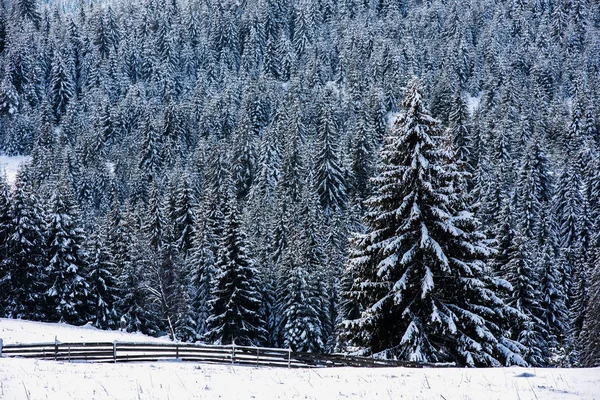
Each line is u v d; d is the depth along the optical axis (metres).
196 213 60.84
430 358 18.44
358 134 84.56
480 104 125.81
